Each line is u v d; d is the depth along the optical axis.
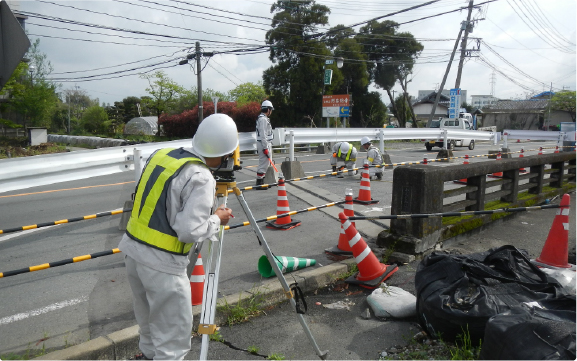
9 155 21.50
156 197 2.39
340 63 26.69
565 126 23.12
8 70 4.56
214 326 2.50
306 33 29.97
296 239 6.02
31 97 29.78
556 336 2.46
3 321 3.71
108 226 6.75
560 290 3.22
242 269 4.85
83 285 4.48
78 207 8.27
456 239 5.85
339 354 3.27
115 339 3.23
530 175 7.92
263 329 3.68
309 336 3.05
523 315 2.66
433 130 17.33
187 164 2.40
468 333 3.05
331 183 10.29
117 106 51.06
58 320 3.73
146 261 2.37
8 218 7.45
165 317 2.46
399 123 40.75
